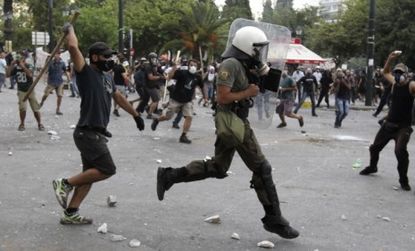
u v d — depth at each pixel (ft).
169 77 38.11
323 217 20.89
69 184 17.80
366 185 27.07
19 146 33.47
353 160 34.01
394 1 126.21
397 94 27.12
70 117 50.16
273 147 38.19
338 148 39.06
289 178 27.89
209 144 37.78
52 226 17.89
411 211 22.58
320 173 29.53
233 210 21.04
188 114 37.81
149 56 50.49
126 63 71.31
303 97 67.10
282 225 17.43
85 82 17.38
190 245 16.84
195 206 21.38
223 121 16.63
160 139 38.78
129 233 17.65
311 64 101.04
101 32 130.62
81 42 130.00
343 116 53.93
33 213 19.30
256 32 16.85
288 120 58.90
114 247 16.28
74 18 17.46
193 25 124.88
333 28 143.54
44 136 37.78
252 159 17.13
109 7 151.12
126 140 37.63
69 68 75.82
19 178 24.90
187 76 37.76
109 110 18.04
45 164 28.27
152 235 17.57
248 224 19.31
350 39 136.77
